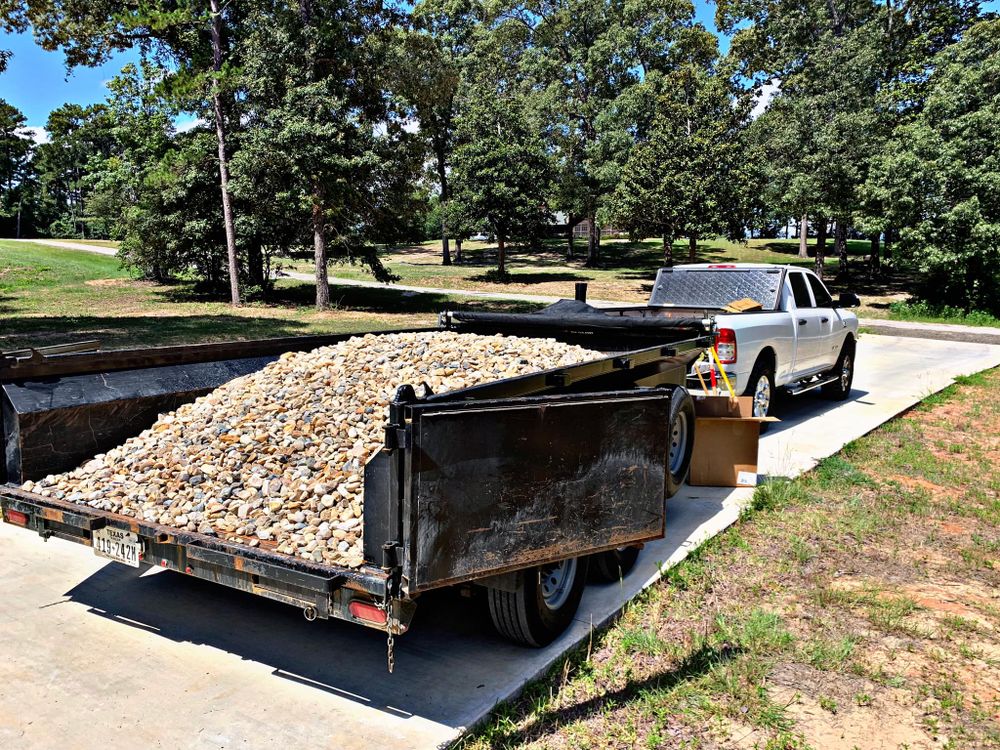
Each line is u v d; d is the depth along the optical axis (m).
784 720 3.06
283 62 22.33
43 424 4.05
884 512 5.66
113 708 3.20
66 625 3.97
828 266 44.16
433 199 47.31
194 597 4.39
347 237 25.81
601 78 42.94
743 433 6.25
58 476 4.07
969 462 7.15
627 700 3.23
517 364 4.66
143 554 3.53
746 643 3.67
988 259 24.03
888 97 29.91
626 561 4.49
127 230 29.14
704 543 4.92
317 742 2.95
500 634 3.67
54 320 19.05
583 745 2.92
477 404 2.98
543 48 46.75
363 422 3.95
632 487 3.71
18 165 79.75
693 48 43.41
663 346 5.15
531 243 38.66
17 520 3.93
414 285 36.19
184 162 25.41
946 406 10.05
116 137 28.08
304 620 4.10
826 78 31.62
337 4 22.70
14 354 3.96
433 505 2.88
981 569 4.67
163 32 23.16
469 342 5.26
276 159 22.19
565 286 36.09
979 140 23.59
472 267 45.97
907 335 21.17
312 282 34.75
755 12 43.47
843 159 29.56
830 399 10.48
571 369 3.96
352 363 4.79
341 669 3.55
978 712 3.13
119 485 3.93
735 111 33.16
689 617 4.00
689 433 5.75
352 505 3.34
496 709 3.16
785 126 32.72
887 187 25.62
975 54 27.02
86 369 4.30
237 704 3.23
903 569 4.64
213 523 3.46
